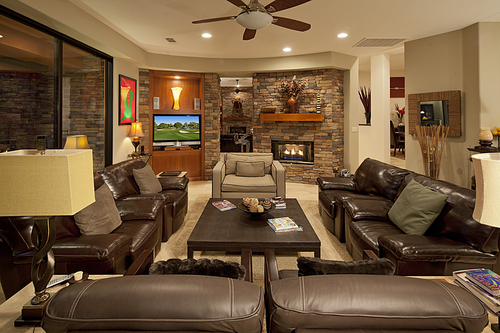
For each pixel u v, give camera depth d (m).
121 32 4.46
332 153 6.19
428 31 4.53
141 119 6.13
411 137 5.18
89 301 0.84
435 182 2.50
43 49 3.38
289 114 6.25
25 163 1.07
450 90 4.62
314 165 6.40
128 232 2.39
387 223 2.61
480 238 1.84
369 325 0.85
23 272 1.85
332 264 1.13
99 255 1.78
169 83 6.62
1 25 2.86
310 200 5.04
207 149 6.76
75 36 3.68
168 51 5.68
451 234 2.04
